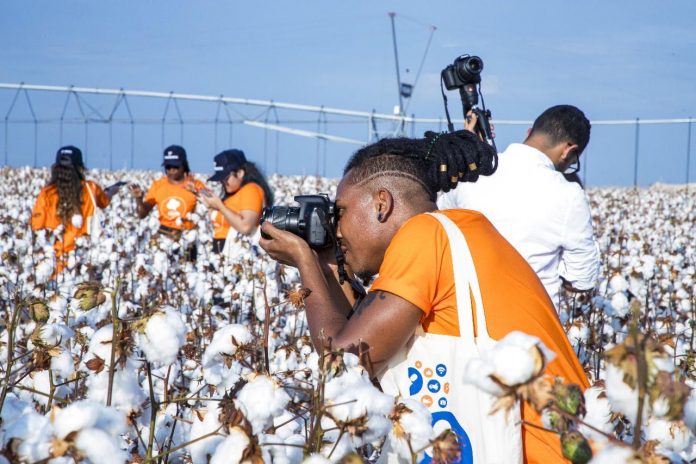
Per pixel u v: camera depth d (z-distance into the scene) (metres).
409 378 2.01
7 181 22.69
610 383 1.18
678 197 23.72
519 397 1.22
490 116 3.76
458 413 1.94
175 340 1.69
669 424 1.54
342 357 1.60
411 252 2.00
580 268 3.53
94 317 3.34
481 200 3.50
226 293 4.78
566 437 1.22
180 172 7.89
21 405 1.64
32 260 5.93
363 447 2.04
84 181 7.25
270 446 1.57
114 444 1.29
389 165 2.22
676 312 5.43
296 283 5.09
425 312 1.98
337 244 2.26
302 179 27.39
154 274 6.09
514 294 2.02
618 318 4.07
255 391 1.57
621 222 14.84
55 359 2.08
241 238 6.48
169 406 2.34
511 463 1.87
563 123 3.55
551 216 3.41
